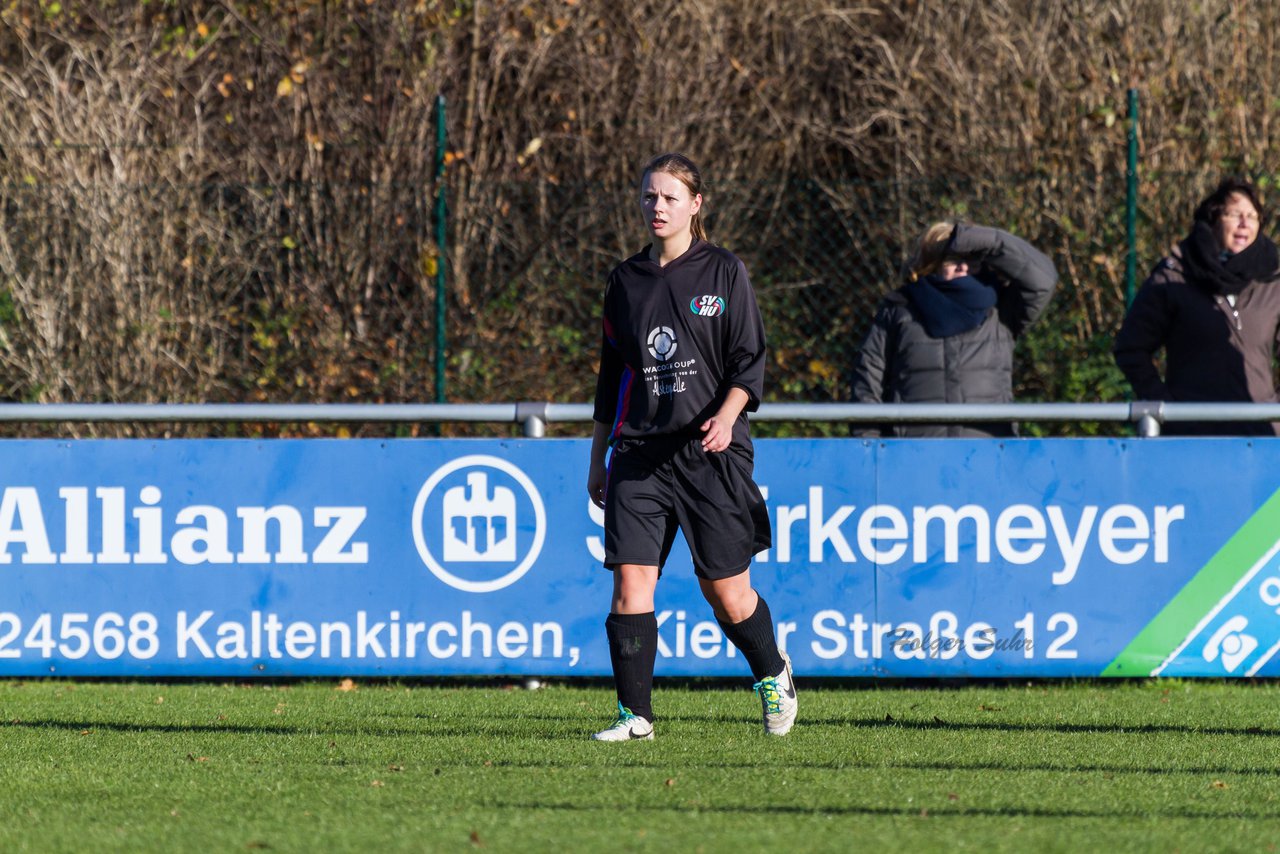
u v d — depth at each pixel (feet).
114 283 110.73
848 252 117.80
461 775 48.78
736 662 72.18
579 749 54.44
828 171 135.64
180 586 73.56
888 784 46.96
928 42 132.36
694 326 53.36
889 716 64.34
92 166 121.39
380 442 73.00
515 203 116.67
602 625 72.43
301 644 73.26
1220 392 79.15
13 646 73.87
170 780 48.47
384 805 43.73
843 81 136.67
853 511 71.82
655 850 37.29
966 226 79.77
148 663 73.61
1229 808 43.80
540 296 115.14
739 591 56.29
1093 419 72.84
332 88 130.41
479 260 115.55
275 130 129.90
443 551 72.90
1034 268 80.38
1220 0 127.13
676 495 54.54
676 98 132.36
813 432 112.37
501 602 72.74
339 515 73.15
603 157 131.23
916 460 71.77
